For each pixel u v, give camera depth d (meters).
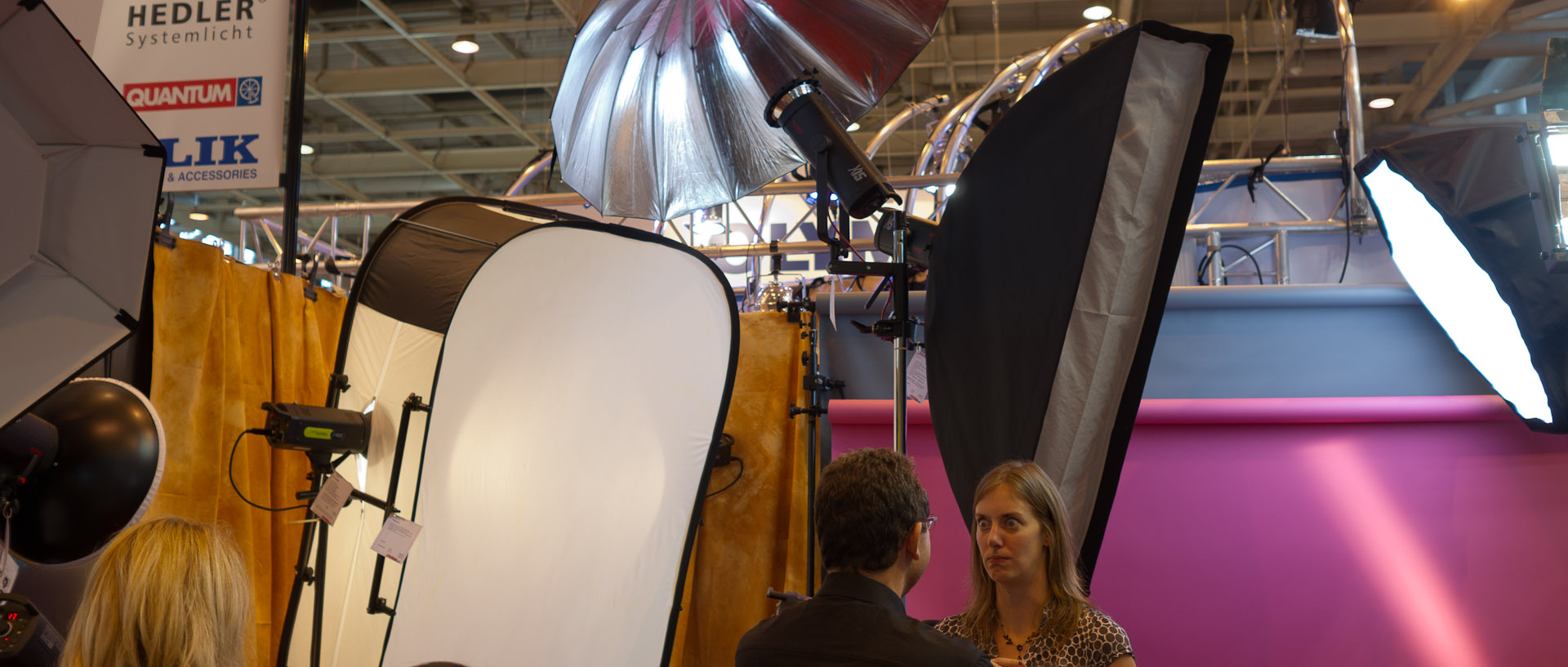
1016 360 1.91
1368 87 7.27
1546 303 2.62
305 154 9.56
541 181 9.75
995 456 1.96
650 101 2.75
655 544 2.57
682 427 2.64
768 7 2.57
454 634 2.72
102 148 1.78
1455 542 3.05
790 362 3.90
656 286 2.75
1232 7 6.60
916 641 1.47
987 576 2.02
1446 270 3.01
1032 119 1.97
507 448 2.81
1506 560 3.02
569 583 2.63
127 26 3.81
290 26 4.00
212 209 10.40
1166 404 3.19
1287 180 5.26
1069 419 1.85
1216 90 1.69
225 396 3.44
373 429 3.31
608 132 2.76
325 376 4.11
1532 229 2.67
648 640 2.49
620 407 2.72
